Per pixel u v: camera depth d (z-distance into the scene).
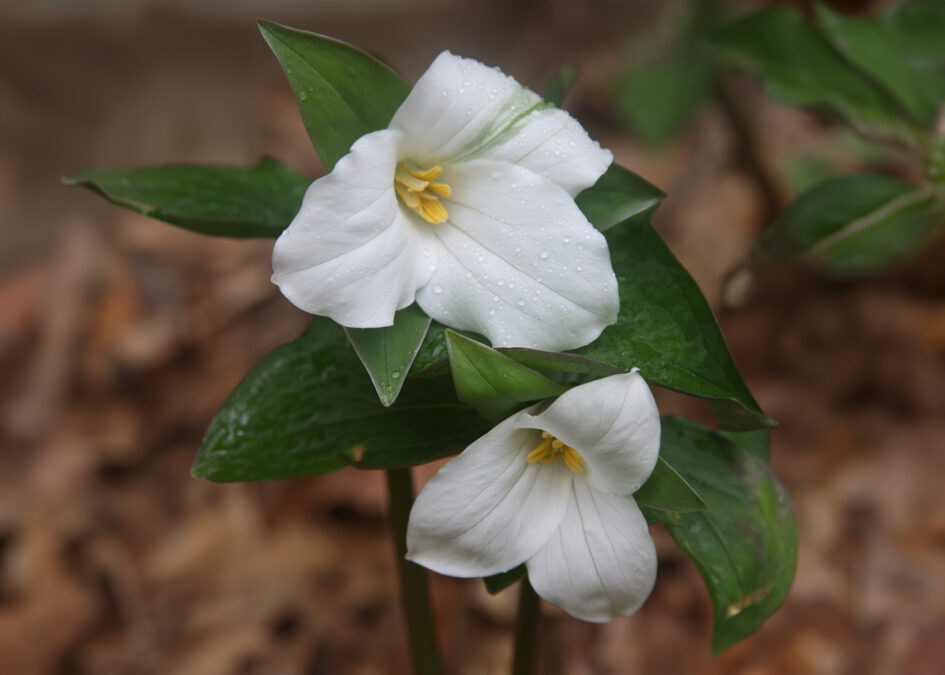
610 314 0.49
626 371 0.50
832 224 0.62
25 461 1.07
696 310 0.50
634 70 1.17
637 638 0.91
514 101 0.49
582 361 0.49
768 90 0.66
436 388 0.53
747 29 0.66
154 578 0.96
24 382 1.13
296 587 0.95
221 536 0.98
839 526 0.99
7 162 1.44
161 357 1.13
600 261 0.48
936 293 1.15
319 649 0.91
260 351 1.13
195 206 0.55
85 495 1.03
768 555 0.53
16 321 1.20
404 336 0.49
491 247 0.49
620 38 1.42
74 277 1.18
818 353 1.13
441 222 0.50
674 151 1.32
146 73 1.64
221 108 1.54
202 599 0.94
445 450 0.52
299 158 1.39
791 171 1.20
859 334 1.13
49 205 1.37
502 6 1.69
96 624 0.93
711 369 0.50
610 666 0.89
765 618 0.53
